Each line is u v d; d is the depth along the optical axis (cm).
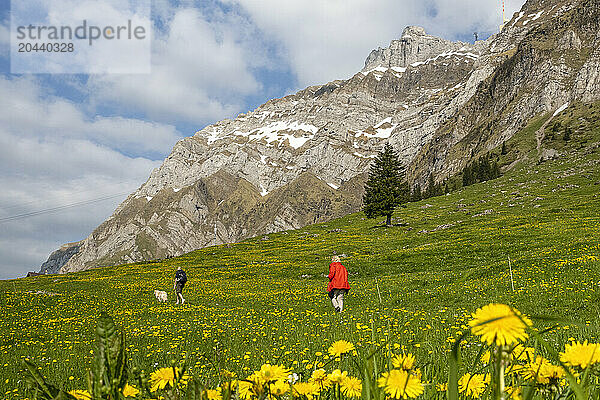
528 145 15262
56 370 768
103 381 106
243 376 504
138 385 125
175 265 6172
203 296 3009
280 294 2903
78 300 2730
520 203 7838
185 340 1141
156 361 808
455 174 19600
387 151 7856
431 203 10125
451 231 6019
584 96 17088
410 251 4441
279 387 141
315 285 3450
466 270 2842
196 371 548
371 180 7938
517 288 1938
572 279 1964
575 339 604
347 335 987
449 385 97
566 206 6662
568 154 12912
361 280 3412
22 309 2292
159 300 2812
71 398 112
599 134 13550
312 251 6194
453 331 926
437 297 2028
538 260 2612
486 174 13312
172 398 127
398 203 7731
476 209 8119
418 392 114
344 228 8488
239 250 7181
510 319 76
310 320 1529
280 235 8569
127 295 3122
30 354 1014
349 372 286
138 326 1563
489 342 75
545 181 9988
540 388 122
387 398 124
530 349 133
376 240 6538
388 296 2216
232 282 4216
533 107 18862
